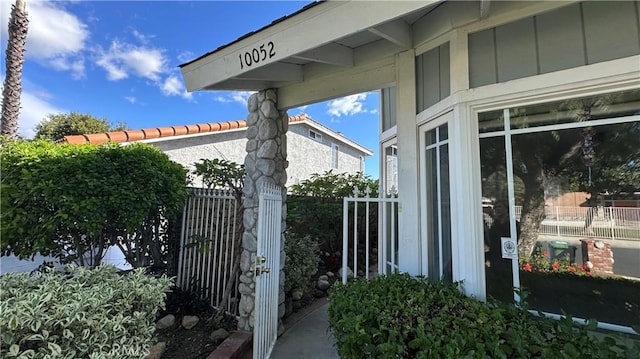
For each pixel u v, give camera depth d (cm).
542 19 207
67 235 334
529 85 207
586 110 201
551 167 210
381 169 490
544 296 209
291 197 649
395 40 263
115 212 340
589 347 146
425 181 275
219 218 403
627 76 181
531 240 215
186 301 378
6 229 289
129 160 352
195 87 311
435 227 265
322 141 1288
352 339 172
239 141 847
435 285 231
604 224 196
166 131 642
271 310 307
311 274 482
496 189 223
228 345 300
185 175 443
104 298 188
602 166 197
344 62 305
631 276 191
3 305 154
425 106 270
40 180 297
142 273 240
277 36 245
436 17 250
